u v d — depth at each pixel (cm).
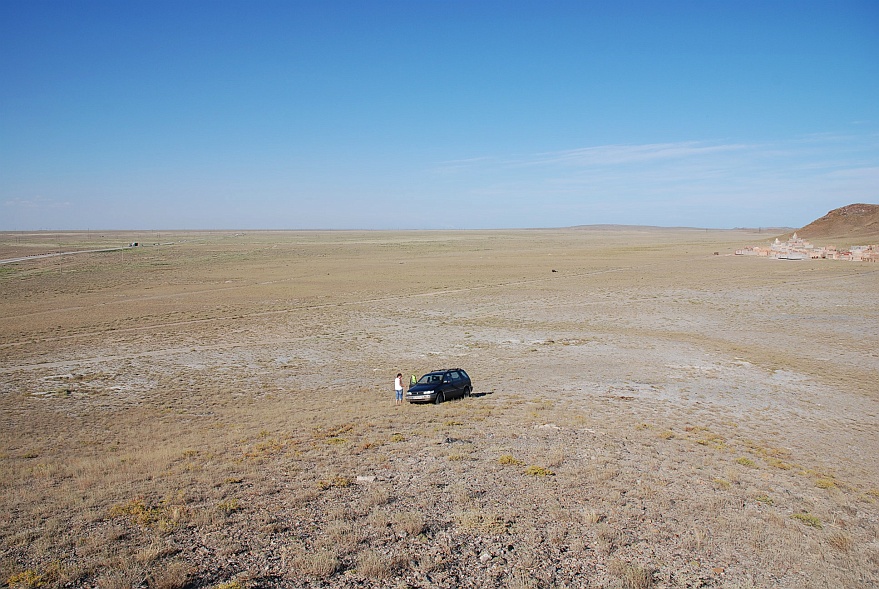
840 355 4038
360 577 965
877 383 3234
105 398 3127
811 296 6788
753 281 8319
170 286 9056
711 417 2495
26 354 4375
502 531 1161
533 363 3928
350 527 1172
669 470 1625
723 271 9956
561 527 1187
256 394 3142
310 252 17850
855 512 1371
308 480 1496
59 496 1407
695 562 1050
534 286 8450
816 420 2489
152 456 1794
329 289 8425
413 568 1001
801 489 1527
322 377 3606
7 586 916
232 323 5719
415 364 3991
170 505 1302
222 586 918
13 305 7144
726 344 4531
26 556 1038
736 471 1625
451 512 1267
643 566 1026
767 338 4719
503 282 9025
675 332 5112
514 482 1477
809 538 1180
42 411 2844
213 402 2962
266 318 6006
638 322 5603
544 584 952
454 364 3956
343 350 4494
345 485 1448
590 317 5916
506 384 3256
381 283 9144
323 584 940
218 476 1535
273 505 1302
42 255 16688
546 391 3039
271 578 955
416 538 1124
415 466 1625
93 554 1045
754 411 2634
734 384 3222
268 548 1072
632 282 8619
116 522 1209
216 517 1213
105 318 6031
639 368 3697
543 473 1546
